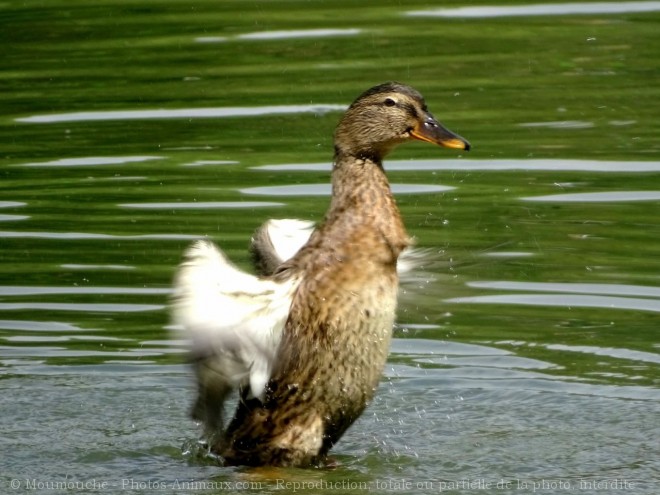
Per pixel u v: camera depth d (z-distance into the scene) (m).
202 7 21.55
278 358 9.98
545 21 20.23
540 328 12.48
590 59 18.67
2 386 11.64
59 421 11.05
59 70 19.05
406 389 11.65
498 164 15.84
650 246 13.75
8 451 10.47
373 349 10.09
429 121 10.50
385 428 10.98
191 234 14.16
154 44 19.89
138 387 11.70
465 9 20.88
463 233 14.03
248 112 17.33
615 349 12.10
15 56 19.64
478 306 12.95
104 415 11.20
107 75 18.73
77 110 17.69
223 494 9.68
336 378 10.07
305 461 10.26
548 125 16.70
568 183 15.23
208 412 10.09
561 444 10.54
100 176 15.75
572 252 13.69
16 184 15.56
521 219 14.37
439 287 11.07
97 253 13.88
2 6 22.11
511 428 10.89
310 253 10.09
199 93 18.02
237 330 9.66
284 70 18.61
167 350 12.30
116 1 22.16
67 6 21.97
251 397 10.19
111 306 12.95
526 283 13.23
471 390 11.57
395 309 10.20
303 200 14.92
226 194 15.15
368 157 10.42
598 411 11.09
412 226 14.25
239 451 10.30
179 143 16.56
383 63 18.67
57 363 12.04
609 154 15.91
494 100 17.45
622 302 12.82
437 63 18.62
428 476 10.05
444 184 15.41
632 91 17.59
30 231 14.39
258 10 21.25
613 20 20.14
